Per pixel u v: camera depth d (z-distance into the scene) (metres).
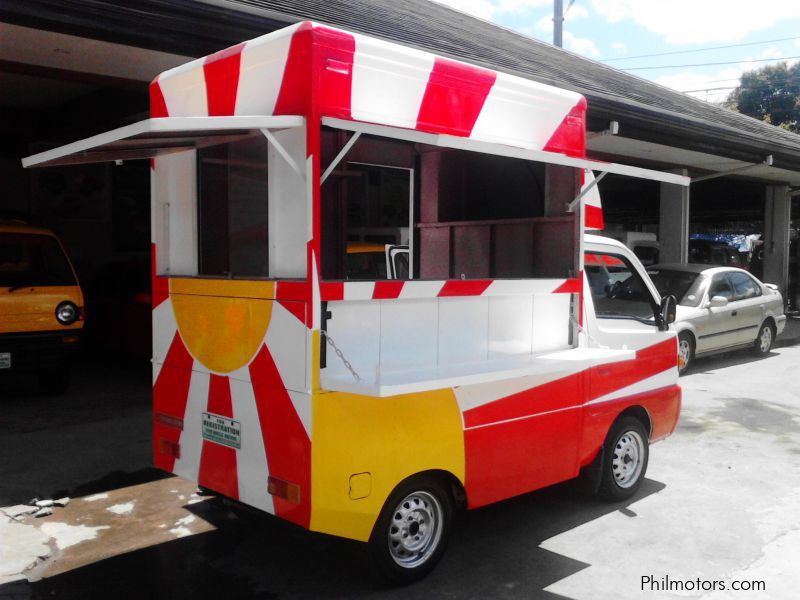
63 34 5.89
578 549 4.48
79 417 7.35
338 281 3.50
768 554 4.44
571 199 4.79
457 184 4.79
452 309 4.07
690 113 13.96
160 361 4.36
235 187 3.94
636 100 12.31
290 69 3.51
